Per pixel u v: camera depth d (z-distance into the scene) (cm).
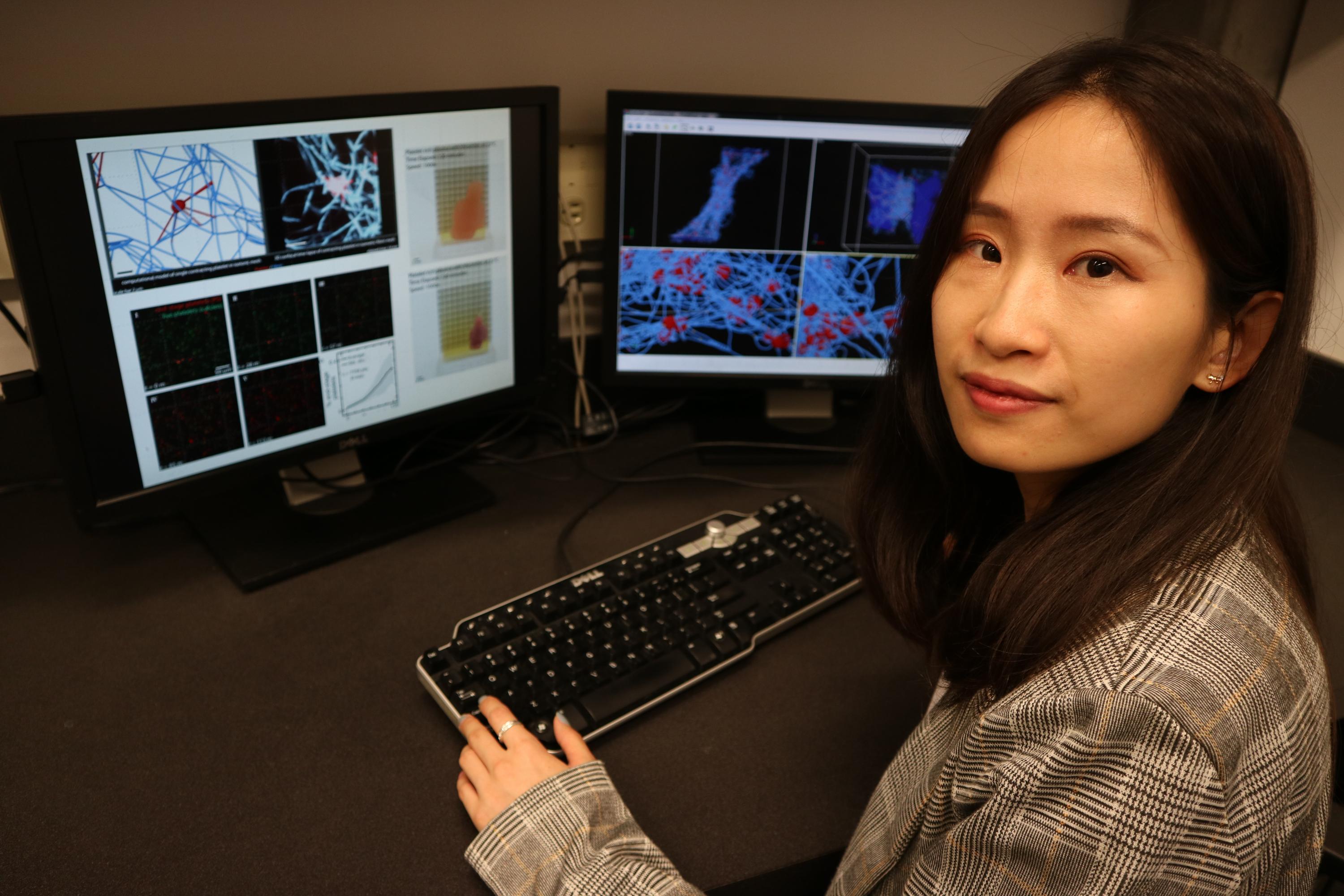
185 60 100
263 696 81
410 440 121
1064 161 45
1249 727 43
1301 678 46
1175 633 45
